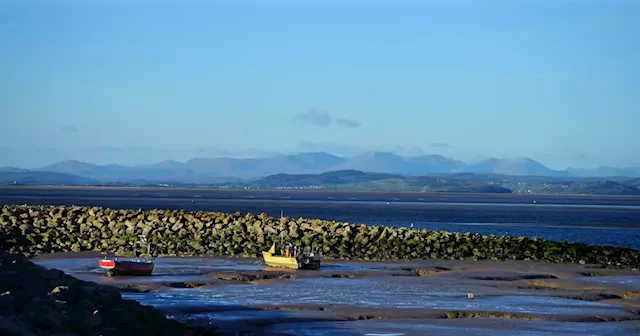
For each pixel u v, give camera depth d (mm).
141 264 81875
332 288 76500
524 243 114312
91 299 39438
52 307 35438
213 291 73125
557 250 111188
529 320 61438
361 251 110625
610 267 100312
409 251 110812
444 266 97688
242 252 105875
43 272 41594
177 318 58594
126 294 70438
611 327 59688
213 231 118812
